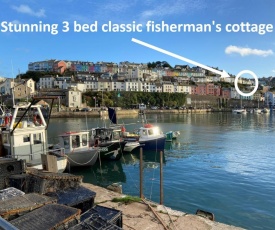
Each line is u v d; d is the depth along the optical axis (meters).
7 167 8.04
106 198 8.90
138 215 7.55
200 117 87.94
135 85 133.88
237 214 11.71
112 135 24.30
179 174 18.47
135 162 22.66
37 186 7.36
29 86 101.12
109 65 164.25
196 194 14.23
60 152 16.97
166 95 130.00
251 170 19.47
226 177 17.56
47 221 5.09
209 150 28.14
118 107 107.12
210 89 159.88
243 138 37.41
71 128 51.88
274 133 43.53
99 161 22.03
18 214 5.45
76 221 5.38
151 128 27.56
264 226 10.59
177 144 32.28
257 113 116.38
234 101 152.25
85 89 120.62
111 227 5.34
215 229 6.84
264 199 13.48
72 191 7.52
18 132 14.20
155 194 14.36
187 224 7.07
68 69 147.25
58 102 94.50
